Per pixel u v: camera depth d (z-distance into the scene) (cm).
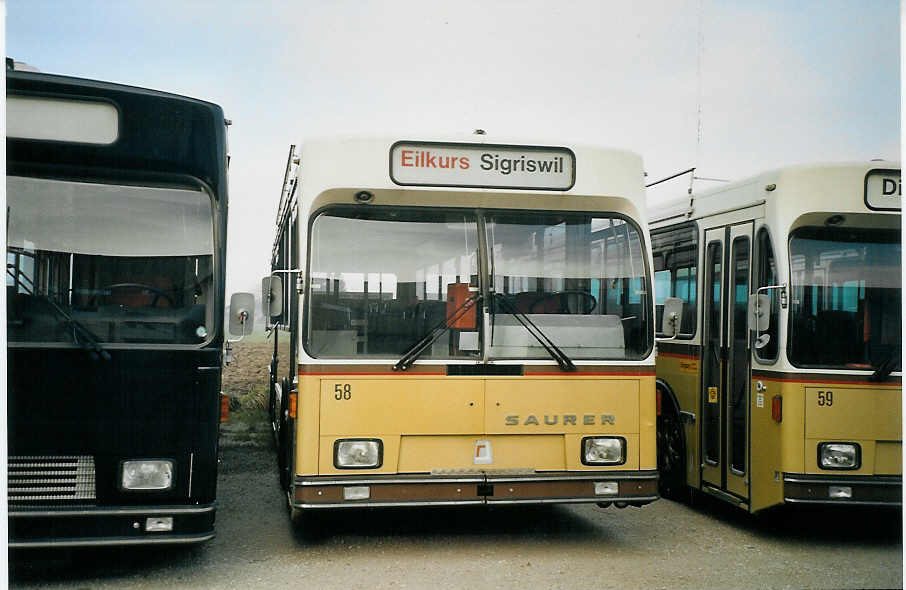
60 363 562
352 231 675
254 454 1180
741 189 783
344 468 646
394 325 668
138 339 577
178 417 579
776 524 800
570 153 705
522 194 693
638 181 718
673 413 908
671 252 934
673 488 900
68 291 571
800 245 716
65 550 565
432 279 677
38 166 574
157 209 594
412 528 764
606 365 688
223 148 610
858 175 718
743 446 757
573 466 676
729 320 792
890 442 697
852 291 716
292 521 786
